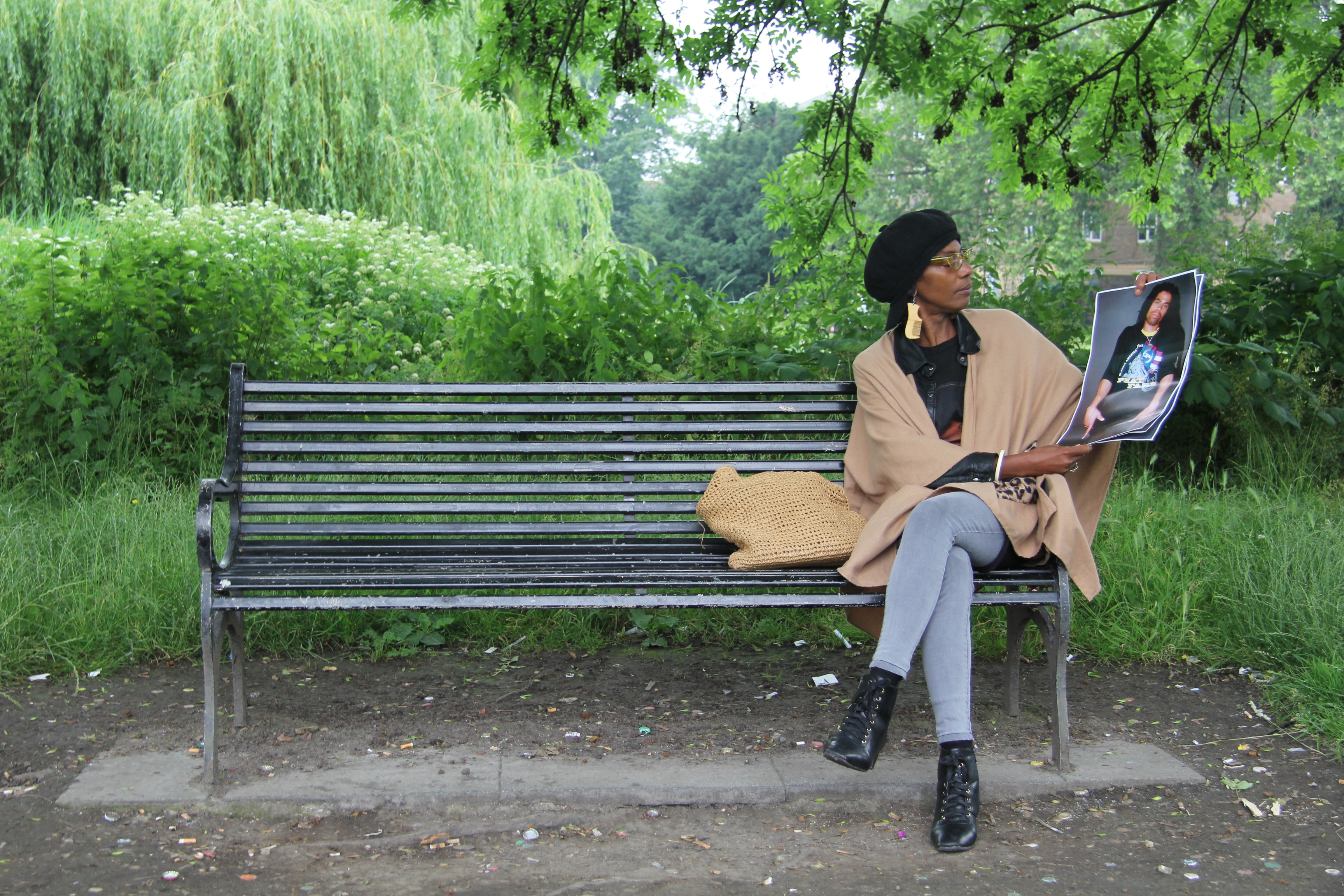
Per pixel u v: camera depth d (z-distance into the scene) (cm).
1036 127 742
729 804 249
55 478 463
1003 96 697
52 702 299
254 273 641
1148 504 429
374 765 261
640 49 636
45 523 409
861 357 290
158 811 238
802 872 217
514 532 306
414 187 1302
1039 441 276
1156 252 2719
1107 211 2638
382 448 306
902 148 3294
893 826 240
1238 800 249
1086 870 218
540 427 314
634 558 289
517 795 246
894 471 271
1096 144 743
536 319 496
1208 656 338
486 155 1369
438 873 215
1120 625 356
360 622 359
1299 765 267
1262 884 211
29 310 500
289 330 545
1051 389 278
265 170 1241
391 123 1309
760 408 317
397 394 309
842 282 581
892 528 258
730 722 295
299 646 347
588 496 378
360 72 1300
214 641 253
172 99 1233
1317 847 226
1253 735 286
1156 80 718
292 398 359
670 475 325
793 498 289
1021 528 254
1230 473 525
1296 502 435
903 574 245
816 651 358
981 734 287
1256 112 748
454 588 259
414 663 341
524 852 225
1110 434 248
